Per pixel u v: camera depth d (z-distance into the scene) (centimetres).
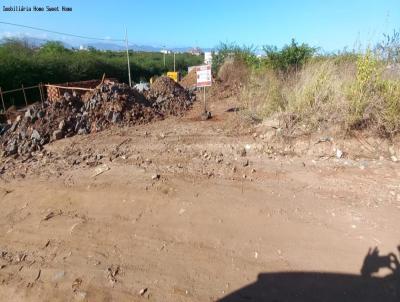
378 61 468
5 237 319
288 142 454
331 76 502
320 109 467
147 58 4438
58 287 253
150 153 481
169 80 1106
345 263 249
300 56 975
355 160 401
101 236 306
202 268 258
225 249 276
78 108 684
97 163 460
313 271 245
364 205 316
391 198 324
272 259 260
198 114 768
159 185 376
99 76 2478
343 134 433
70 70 2114
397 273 237
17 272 272
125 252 283
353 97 436
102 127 641
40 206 363
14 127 629
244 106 654
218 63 1612
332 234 280
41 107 659
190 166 423
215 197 344
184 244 286
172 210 331
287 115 486
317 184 359
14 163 496
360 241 270
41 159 503
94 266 269
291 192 347
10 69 1580
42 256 288
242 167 409
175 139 538
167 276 253
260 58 1281
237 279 245
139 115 702
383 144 416
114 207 346
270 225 298
